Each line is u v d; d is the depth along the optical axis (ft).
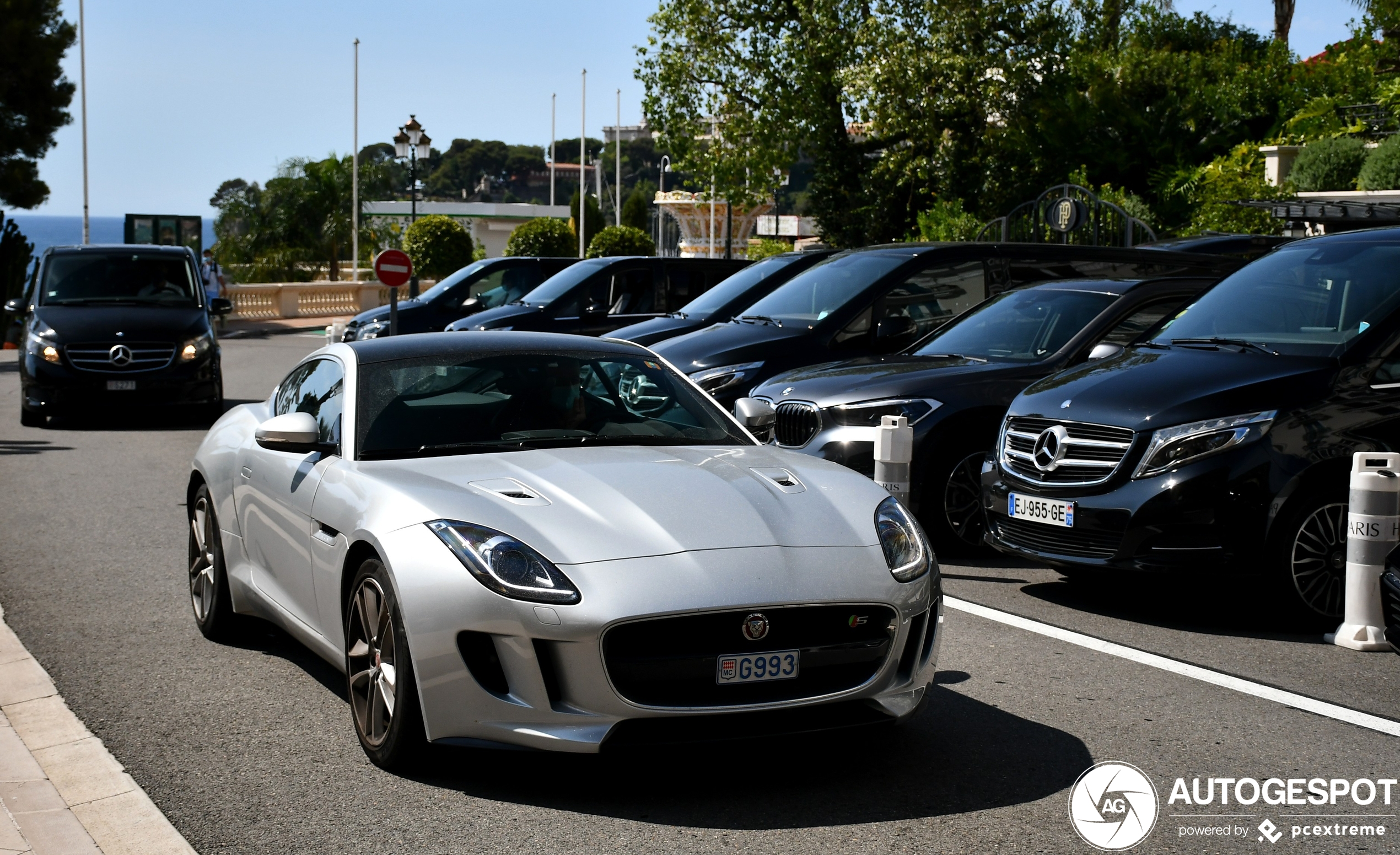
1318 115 88.28
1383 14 94.89
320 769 14.38
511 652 12.92
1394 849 12.32
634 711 12.73
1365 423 20.65
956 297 34.65
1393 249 23.12
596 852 12.10
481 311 60.29
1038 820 12.94
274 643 19.98
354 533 14.55
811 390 27.55
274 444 16.48
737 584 13.03
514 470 15.06
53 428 48.57
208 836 12.56
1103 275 35.53
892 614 13.71
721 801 13.41
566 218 256.93
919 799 13.47
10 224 104.06
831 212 104.78
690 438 17.38
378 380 17.21
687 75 100.53
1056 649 19.45
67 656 19.17
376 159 186.29
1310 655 19.26
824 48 94.89
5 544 27.55
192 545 21.07
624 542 13.38
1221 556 20.34
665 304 55.36
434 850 12.17
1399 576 16.89
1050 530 22.12
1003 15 93.56
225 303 54.24
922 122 93.40
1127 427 21.06
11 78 119.34
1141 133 91.40
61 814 13.08
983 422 26.66
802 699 13.24
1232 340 23.04
